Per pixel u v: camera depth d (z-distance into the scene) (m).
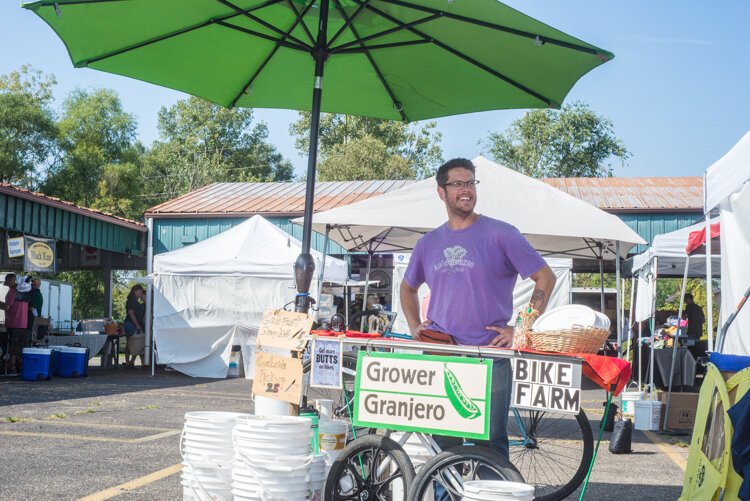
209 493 4.10
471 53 5.48
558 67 5.33
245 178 59.38
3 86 45.53
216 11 5.27
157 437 7.80
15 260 19.69
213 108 59.88
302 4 5.43
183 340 17.16
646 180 24.59
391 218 9.39
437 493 3.93
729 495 3.73
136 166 48.75
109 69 5.81
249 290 17.03
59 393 12.34
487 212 8.95
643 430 9.91
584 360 3.79
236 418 4.14
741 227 7.63
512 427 6.18
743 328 7.53
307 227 5.10
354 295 20.78
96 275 41.25
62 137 45.75
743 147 7.55
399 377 3.94
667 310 19.06
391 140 56.56
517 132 54.62
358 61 5.93
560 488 5.79
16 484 5.38
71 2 4.77
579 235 8.83
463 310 4.25
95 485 5.44
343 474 4.17
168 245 22.02
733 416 3.70
